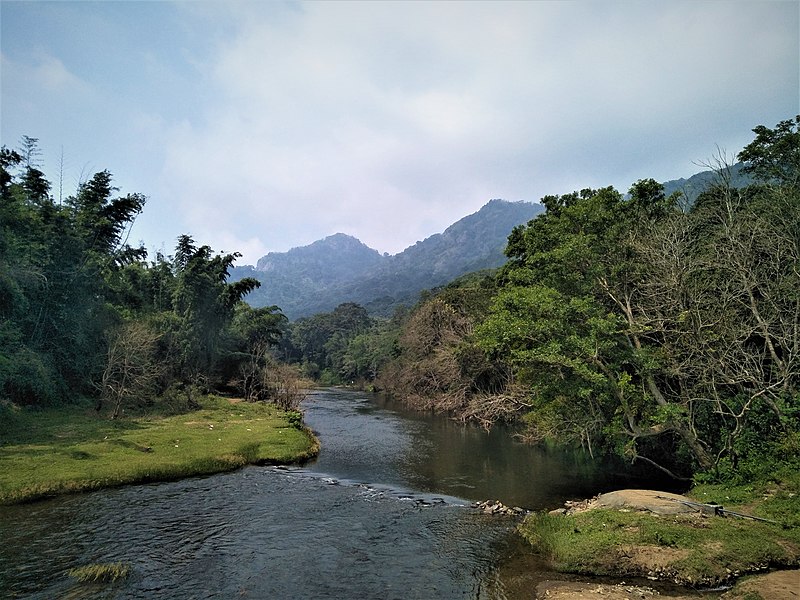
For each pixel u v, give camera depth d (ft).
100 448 79.87
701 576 39.45
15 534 48.85
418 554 46.83
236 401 164.25
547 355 66.18
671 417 63.36
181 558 44.52
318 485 71.67
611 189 83.56
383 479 76.64
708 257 67.21
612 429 66.23
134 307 161.99
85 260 133.28
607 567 42.09
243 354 194.59
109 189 154.81
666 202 88.84
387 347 293.43
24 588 37.83
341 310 512.22
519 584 40.52
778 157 80.74
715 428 66.74
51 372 113.39
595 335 65.92
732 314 62.85
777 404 57.26
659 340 73.97
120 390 116.57
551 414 76.28
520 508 61.77
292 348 439.63
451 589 39.65
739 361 61.36
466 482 75.25
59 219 122.83
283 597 37.86
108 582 39.22
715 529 45.65
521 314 73.77
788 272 65.67
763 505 50.60
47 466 68.44
